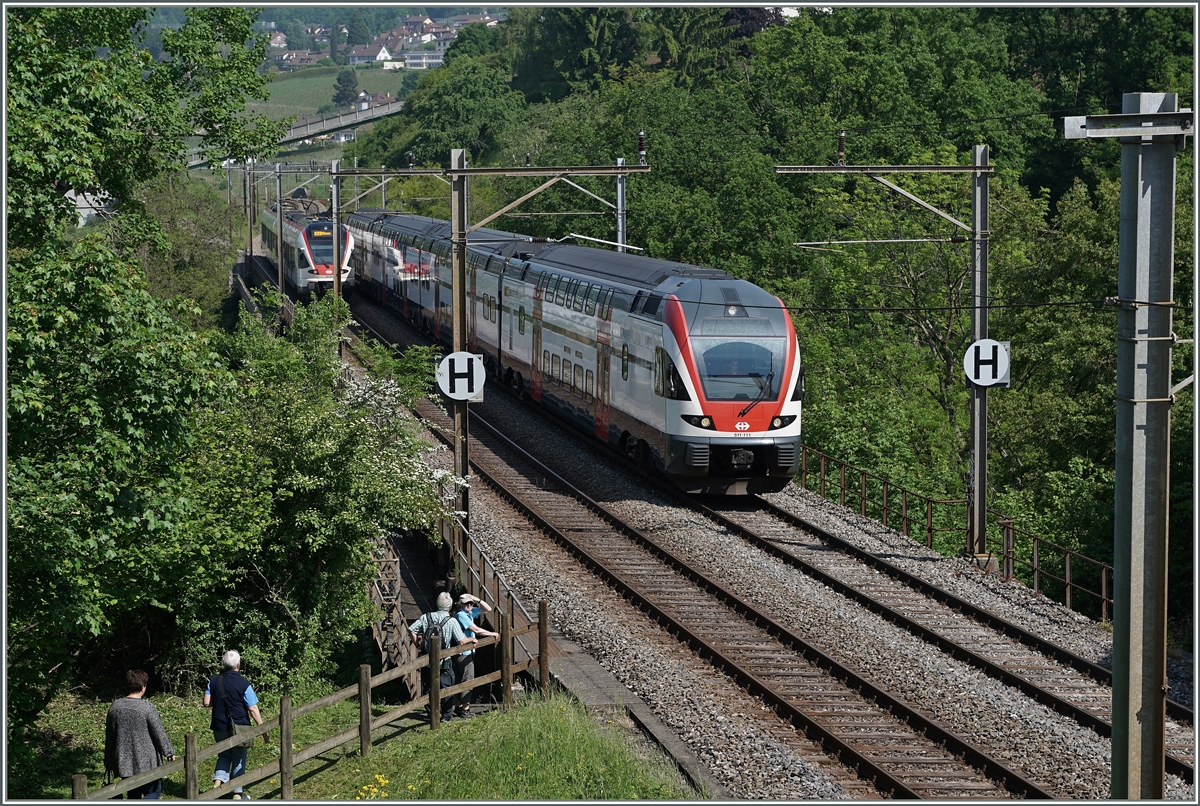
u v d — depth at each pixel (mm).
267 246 71188
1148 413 10945
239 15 28172
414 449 20438
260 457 18297
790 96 62312
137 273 13172
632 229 52469
